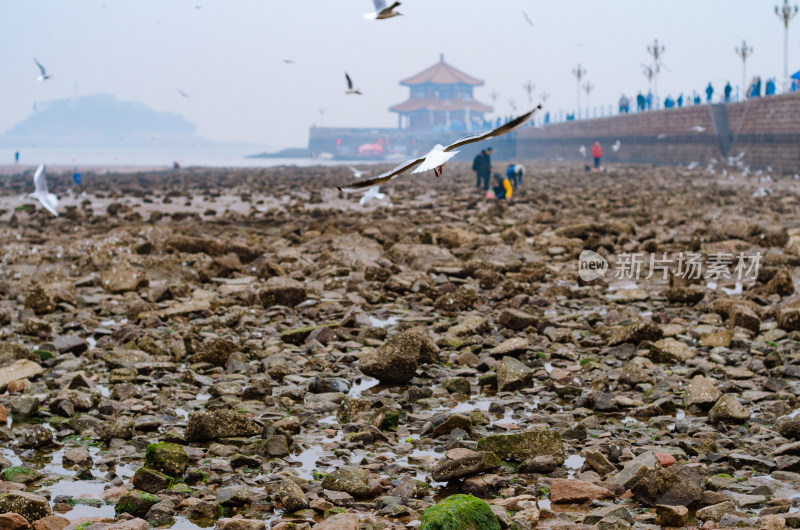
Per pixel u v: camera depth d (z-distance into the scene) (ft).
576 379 30.42
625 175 191.42
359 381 31.81
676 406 27.94
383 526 18.43
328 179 197.06
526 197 115.24
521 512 18.98
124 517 18.99
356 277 53.47
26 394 28.96
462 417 25.00
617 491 20.57
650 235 70.79
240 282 51.93
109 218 98.99
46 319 42.24
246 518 19.13
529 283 51.44
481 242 65.62
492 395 30.07
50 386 30.27
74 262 57.47
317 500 19.94
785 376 31.14
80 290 49.83
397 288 49.11
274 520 18.86
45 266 58.49
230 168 321.11
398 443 24.67
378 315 43.50
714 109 217.36
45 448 24.30
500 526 17.95
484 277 50.67
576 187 147.95
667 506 18.72
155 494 20.72
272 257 60.90
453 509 17.08
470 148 435.53
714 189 134.51
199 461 22.88
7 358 32.48
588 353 35.37
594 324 40.70
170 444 22.48
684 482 19.94
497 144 413.18
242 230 83.10
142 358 33.53
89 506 20.06
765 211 95.50
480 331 38.81
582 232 70.38
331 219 91.09
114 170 332.19
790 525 17.94
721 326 39.55
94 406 28.04
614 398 28.17
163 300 46.68
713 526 18.15
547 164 293.23
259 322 41.50
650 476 20.15
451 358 34.47
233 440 24.41
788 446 22.59
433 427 25.54
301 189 155.12
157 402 28.32
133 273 50.08
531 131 406.21
